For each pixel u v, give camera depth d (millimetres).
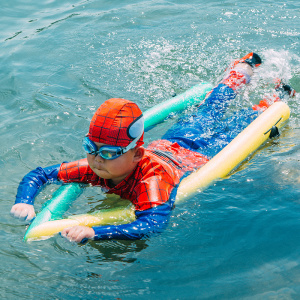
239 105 4266
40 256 2406
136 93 4621
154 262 2348
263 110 4078
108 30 6254
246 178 3104
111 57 5438
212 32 6062
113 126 2590
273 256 2316
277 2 7074
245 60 4582
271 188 2953
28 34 6207
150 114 3996
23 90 4695
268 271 2215
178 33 6062
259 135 3537
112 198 2926
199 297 2080
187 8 6996
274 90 4496
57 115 4160
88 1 7449
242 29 6129
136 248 2467
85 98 4520
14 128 3939
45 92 4633
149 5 7164
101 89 4691
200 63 5242
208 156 3473
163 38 5922
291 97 4422
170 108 4129
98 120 2613
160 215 2613
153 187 2711
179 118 4043
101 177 2824
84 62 5316
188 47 5645
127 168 2746
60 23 6543
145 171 2814
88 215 2676
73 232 2455
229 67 4711
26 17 6871
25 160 3445
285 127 3895
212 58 5348
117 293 2141
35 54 5594
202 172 3076
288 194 2867
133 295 2119
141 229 2525
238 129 3828
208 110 4059
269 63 5137
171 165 3066
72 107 4324
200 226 2605
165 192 2734
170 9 6953
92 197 2941
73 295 2139
